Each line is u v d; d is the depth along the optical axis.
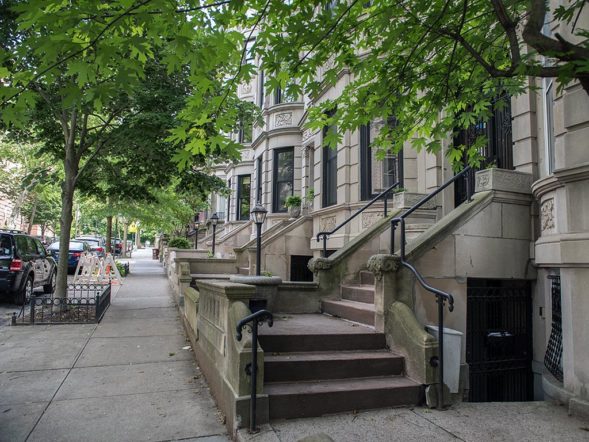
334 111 10.99
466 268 5.73
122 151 9.90
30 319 8.84
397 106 5.11
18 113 3.47
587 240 4.38
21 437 3.93
